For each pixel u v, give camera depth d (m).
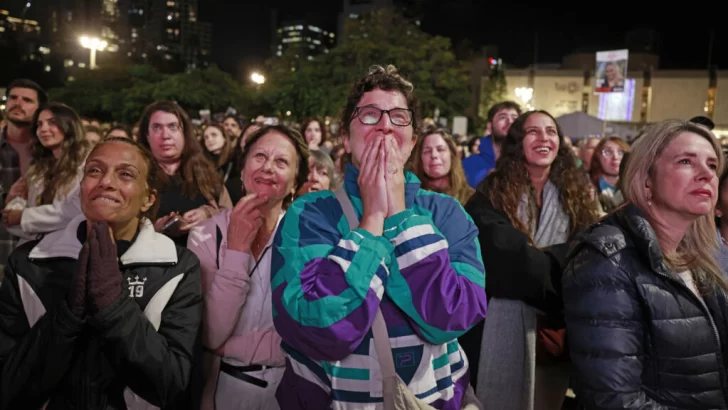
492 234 2.45
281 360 2.14
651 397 1.71
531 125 2.71
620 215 1.90
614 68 35.25
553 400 2.59
